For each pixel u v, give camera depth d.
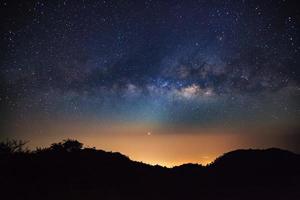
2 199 9.91
